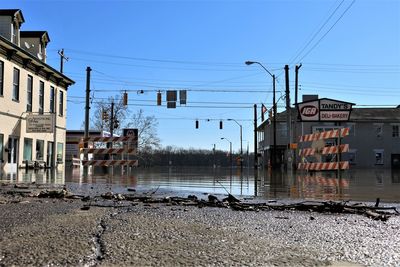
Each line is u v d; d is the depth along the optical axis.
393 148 58.31
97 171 29.00
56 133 33.59
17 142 26.92
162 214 7.00
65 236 5.19
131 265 4.11
